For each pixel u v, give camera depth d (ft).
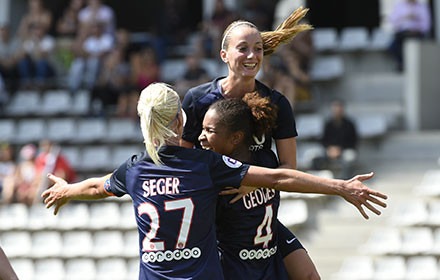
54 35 211.41
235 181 51.85
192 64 162.91
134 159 53.26
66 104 175.42
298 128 155.12
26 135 171.32
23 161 154.61
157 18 196.13
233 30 55.98
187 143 57.31
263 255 56.80
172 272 51.44
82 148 165.78
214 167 51.98
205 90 57.06
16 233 139.85
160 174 52.11
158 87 52.19
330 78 170.81
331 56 177.78
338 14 205.67
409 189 134.10
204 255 51.72
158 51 178.60
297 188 51.37
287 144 57.21
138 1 216.95
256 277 56.39
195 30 211.41
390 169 144.05
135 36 194.80
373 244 122.83
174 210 51.62
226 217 55.98
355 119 153.69
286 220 125.80
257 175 51.70
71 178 145.89
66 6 217.36
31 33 184.75
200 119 56.95
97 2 179.22
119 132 166.91
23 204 142.92
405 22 170.81
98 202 139.95
